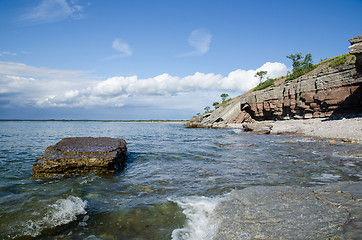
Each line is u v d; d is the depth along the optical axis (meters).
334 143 16.05
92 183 7.56
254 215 4.36
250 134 29.09
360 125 20.73
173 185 7.31
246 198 5.43
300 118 38.41
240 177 8.10
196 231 4.16
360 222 3.37
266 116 48.38
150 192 6.61
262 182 7.37
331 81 31.88
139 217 4.81
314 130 23.78
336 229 3.28
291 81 41.59
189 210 5.12
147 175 8.73
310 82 35.50
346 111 30.50
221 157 12.40
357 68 23.98
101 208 5.32
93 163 8.91
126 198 6.05
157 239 3.92
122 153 11.18
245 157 12.20
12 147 16.95
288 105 40.78
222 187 6.93
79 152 9.51
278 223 3.84
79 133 38.16
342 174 8.06
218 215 4.61
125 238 3.97
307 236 3.21
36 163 8.50
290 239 3.22
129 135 32.38
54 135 32.09
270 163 10.41
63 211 5.06
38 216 4.76
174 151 14.87
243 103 52.53
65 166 8.61
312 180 7.42
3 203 5.48
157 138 26.11
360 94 28.34
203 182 7.59
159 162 11.34
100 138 14.45
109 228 4.34
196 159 11.98
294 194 5.44
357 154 11.11
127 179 8.14
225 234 3.72
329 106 32.50
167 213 4.99
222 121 53.34
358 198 4.53
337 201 4.54
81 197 6.12
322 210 4.17
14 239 3.89
